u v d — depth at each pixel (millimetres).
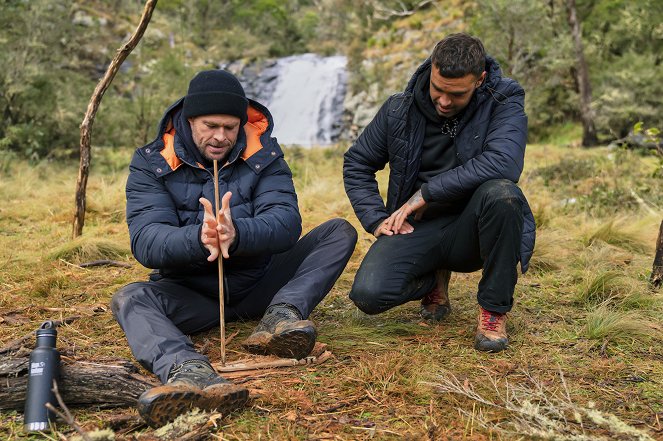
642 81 15633
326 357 2824
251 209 2947
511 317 3424
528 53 18766
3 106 12234
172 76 14555
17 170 10070
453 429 2234
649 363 2863
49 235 5719
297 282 2957
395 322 3400
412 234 3150
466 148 3059
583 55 16234
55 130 12766
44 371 2258
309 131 27406
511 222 2842
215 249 2650
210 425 2182
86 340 3152
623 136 16297
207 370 2387
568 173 8930
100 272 4562
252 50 32688
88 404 2389
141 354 2512
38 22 13344
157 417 2146
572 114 19438
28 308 3652
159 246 2725
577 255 4918
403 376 2637
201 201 2590
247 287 3094
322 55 35406
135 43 5418
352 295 3094
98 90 5328
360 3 35281
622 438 2146
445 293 3463
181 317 2959
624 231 5395
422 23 29281
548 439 2092
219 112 2732
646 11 16516
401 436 2182
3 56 12227
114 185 7480
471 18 23172
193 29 33344
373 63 27688
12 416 2338
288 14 42406
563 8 18688
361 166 3336
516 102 3062
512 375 2697
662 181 7445
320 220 6219
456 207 3199
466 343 3070
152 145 2912
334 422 2281
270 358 2809
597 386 2607
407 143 3146
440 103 2914
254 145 2975
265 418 2309
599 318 3252
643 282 4121
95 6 28031
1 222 6305
